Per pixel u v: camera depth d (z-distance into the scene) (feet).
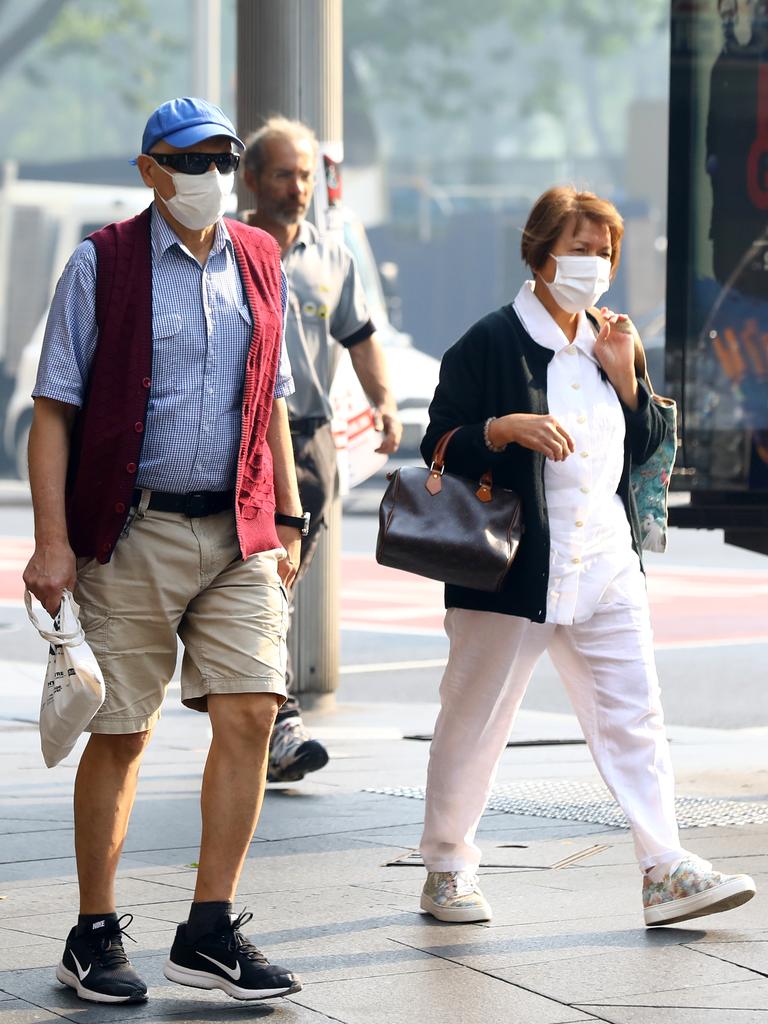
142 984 43.88
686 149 75.41
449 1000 43.39
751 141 75.61
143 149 44.04
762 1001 43.09
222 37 497.87
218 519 45.01
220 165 43.83
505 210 445.78
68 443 44.68
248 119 86.63
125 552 44.50
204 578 44.83
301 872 56.54
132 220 44.86
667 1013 42.24
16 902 52.95
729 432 76.18
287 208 70.13
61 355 43.88
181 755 78.84
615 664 50.16
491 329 50.06
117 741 44.93
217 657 44.50
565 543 49.49
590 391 49.90
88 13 474.90
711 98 75.36
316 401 70.33
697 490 75.87
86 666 42.52
